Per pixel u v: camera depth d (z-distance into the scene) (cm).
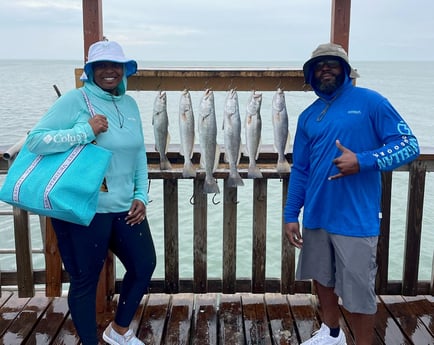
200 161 329
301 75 314
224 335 301
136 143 249
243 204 838
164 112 301
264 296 350
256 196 333
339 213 238
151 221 768
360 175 235
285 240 340
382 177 328
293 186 269
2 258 653
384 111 228
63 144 225
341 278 240
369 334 247
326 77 239
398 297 348
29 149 228
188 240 699
